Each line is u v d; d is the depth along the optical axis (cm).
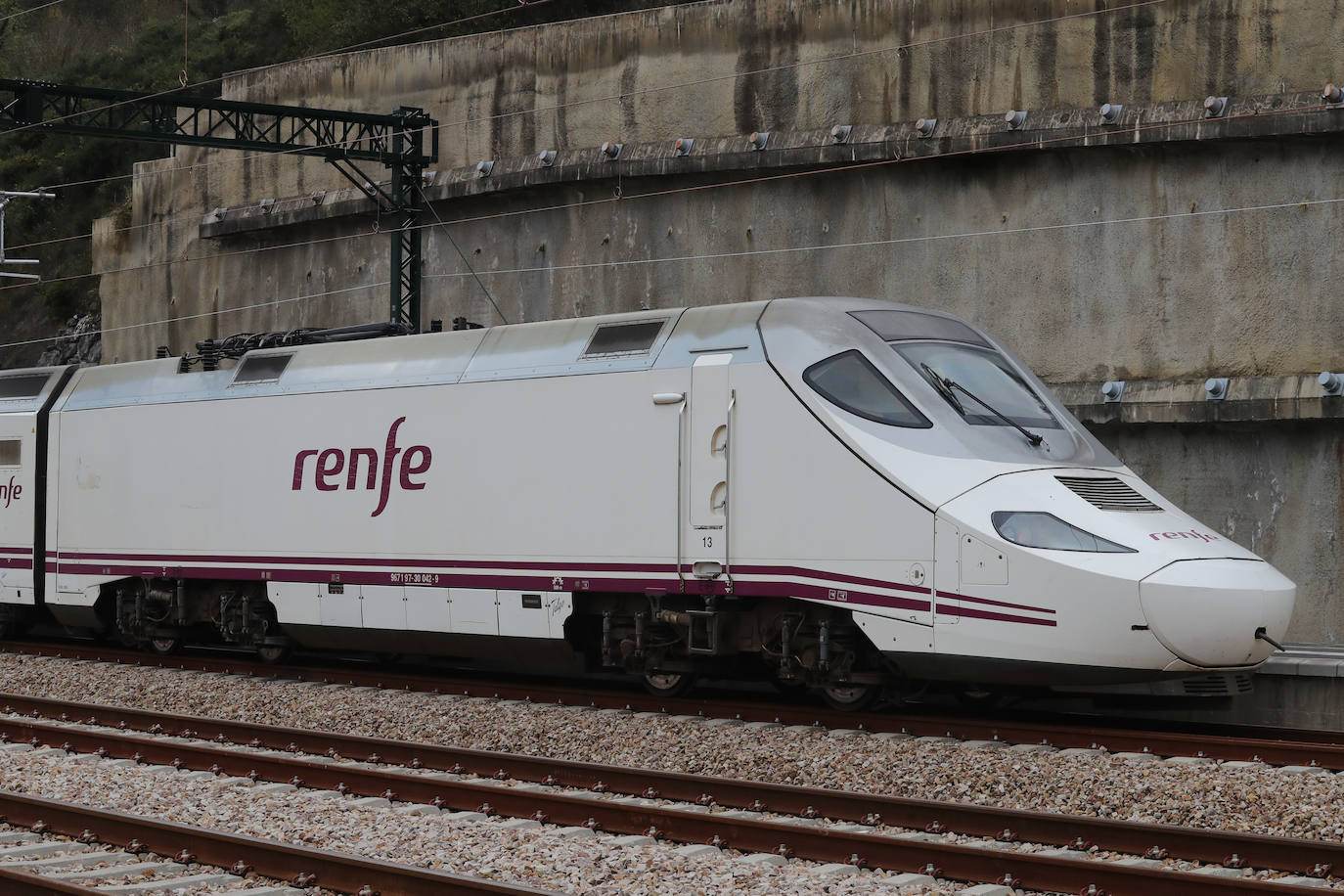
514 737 1429
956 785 1152
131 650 2189
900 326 1494
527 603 1638
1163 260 2252
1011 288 2388
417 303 3081
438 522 1723
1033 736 1305
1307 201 2133
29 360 5475
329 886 864
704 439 1506
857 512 1400
